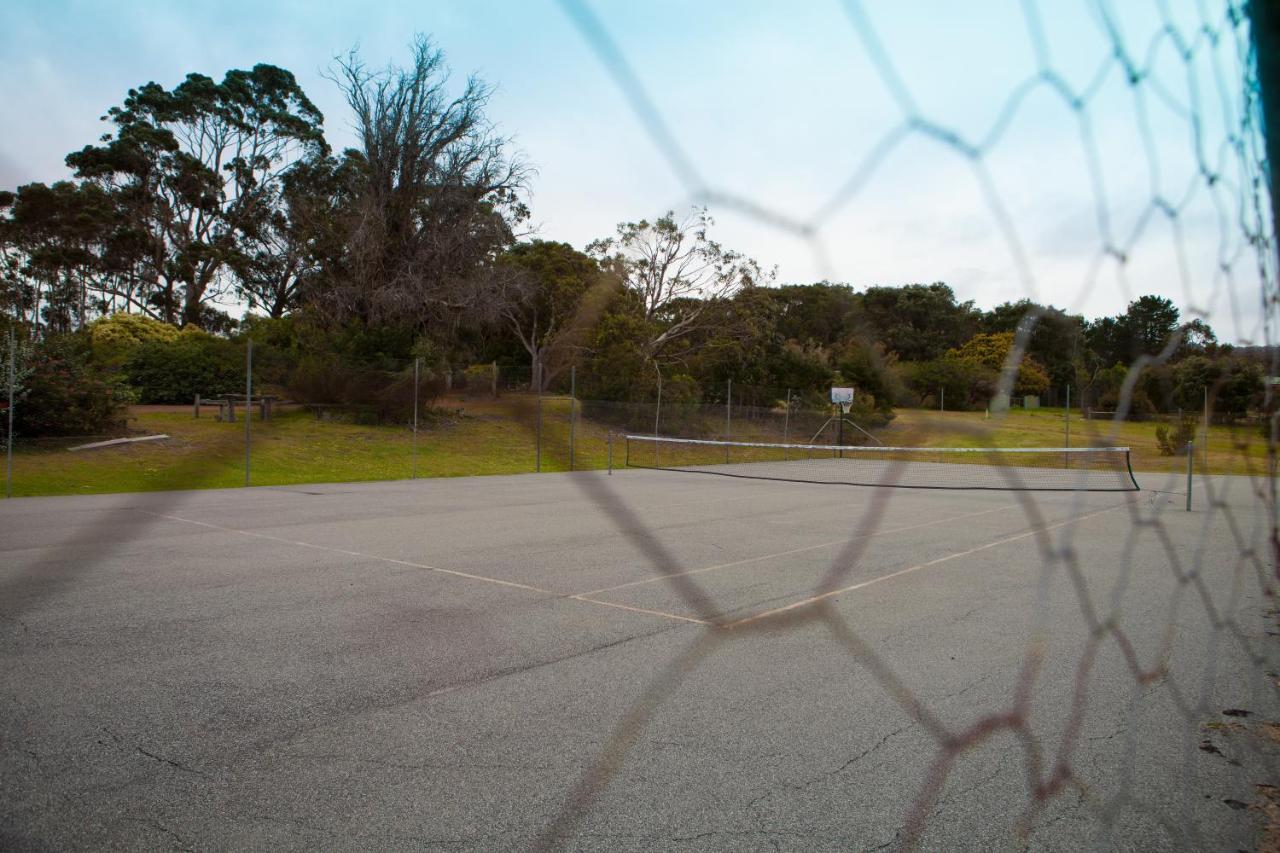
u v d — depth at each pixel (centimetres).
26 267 3866
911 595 693
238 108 4459
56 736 370
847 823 298
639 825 297
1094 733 379
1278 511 139
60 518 1029
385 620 588
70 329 3400
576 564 821
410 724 390
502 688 443
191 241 4288
